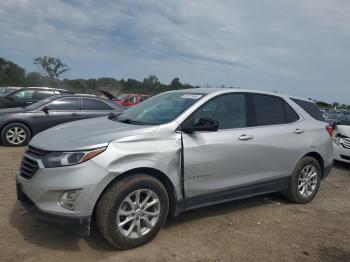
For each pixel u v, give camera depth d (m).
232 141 4.47
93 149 3.49
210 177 4.30
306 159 5.49
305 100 5.92
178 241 3.97
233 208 5.19
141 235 3.75
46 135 4.09
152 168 3.80
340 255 3.88
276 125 5.15
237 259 3.65
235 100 4.82
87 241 3.84
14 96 14.43
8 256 3.45
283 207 5.38
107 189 3.58
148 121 4.30
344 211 5.41
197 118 4.27
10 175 6.20
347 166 9.09
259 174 4.87
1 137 9.16
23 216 4.39
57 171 3.41
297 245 4.07
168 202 3.96
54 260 3.42
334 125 8.96
